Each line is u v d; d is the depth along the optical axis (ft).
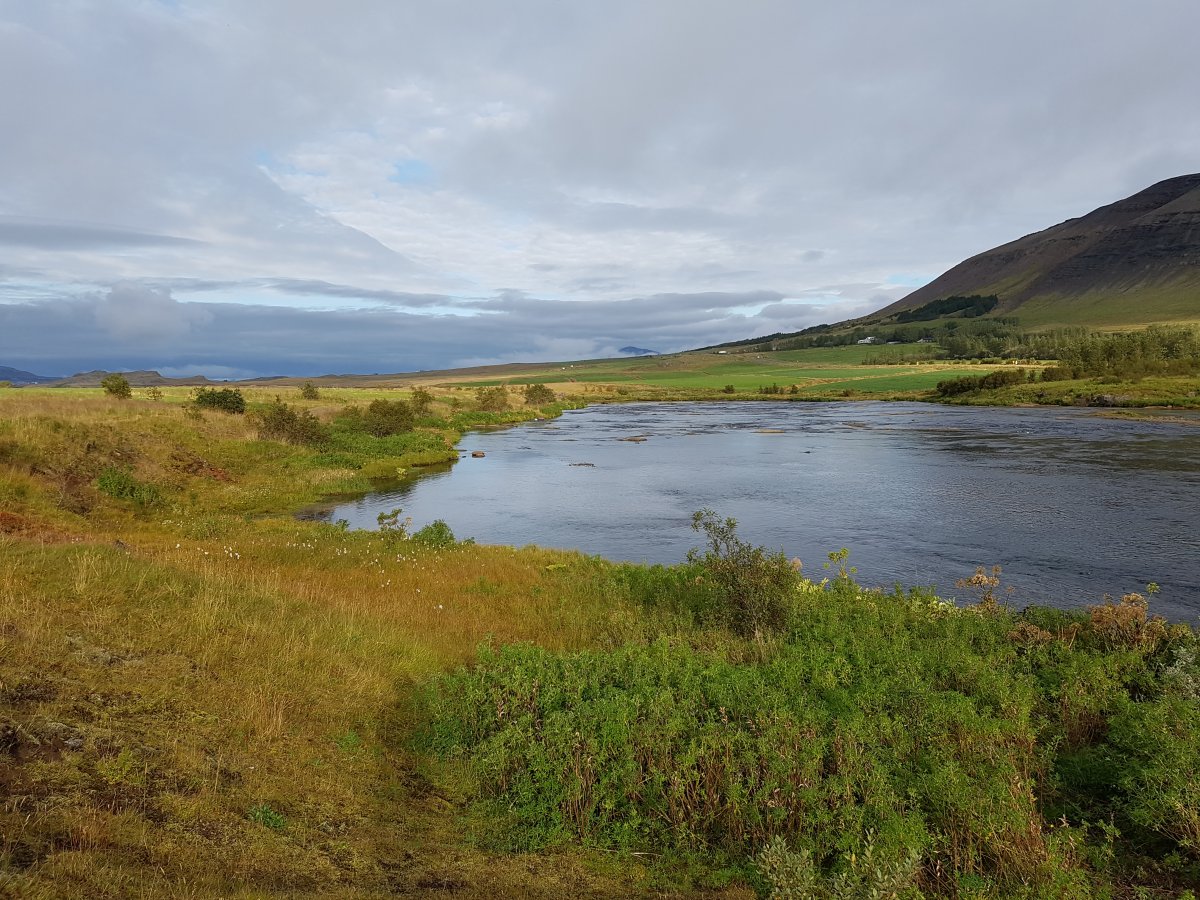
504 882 17.02
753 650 34.96
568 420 286.66
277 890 14.80
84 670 22.47
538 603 46.98
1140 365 343.87
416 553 60.23
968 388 366.63
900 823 18.08
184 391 244.22
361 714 25.53
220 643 27.89
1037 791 22.66
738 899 17.12
